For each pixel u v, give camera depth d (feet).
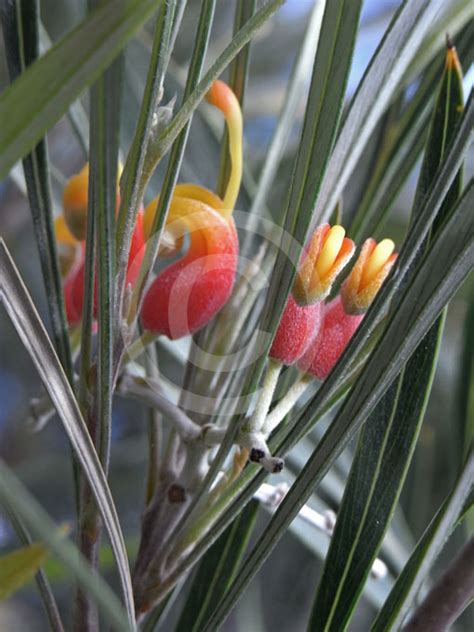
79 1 0.41
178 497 0.38
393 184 0.45
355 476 0.38
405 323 0.29
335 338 0.34
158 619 0.41
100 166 0.27
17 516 0.37
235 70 0.43
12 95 0.24
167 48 0.30
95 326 0.40
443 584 0.31
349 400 0.30
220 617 0.33
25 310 0.28
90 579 0.23
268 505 0.43
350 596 0.38
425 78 0.46
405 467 0.38
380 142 0.48
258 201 0.47
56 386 0.29
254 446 0.32
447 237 0.29
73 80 0.24
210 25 0.32
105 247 0.29
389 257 0.34
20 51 0.36
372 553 0.38
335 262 0.32
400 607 0.34
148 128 0.29
